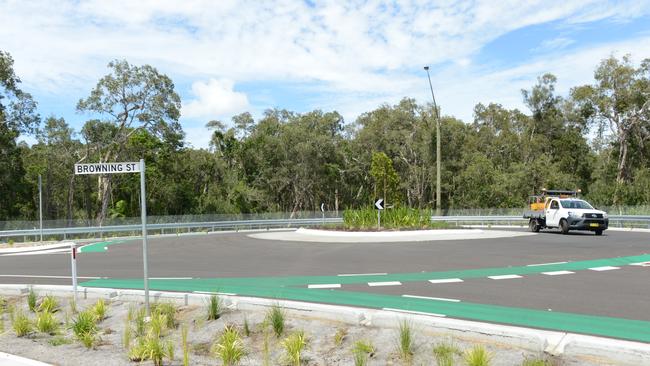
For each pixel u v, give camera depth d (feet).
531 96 229.45
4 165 147.23
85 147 183.01
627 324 23.98
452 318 25.31
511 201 184.24
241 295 32.83
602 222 84.28
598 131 204.13
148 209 187.32
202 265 51.11
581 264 46.19
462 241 74.43
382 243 73.15
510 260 49.90
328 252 61.26
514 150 233.35
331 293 33.22
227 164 217.97
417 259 51.96
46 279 43.37
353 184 237.25
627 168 200.85
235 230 133.08
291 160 207.62
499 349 19.47
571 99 218.59
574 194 100.58
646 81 187.01
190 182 205.05
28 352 22.63
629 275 39.63
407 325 20.98
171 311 27.09
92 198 207.41
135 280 41.34
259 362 20.67
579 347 18.52
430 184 223.10
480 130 242.37
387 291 33.73
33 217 172.45
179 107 160.04
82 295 32.78
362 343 20.71
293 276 41.52
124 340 23.44
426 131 212.84
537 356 18.51
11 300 33.55
